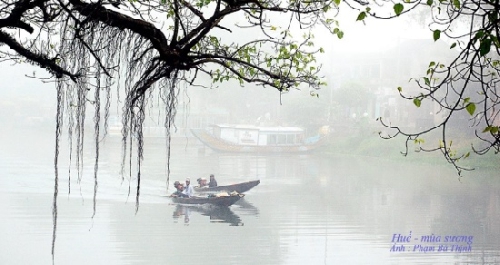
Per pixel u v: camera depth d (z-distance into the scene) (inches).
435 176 1437.0
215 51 272.1
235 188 1124.5
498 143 194.2
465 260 674.2
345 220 887.1
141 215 872.9
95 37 257.8
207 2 269.1
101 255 652.1
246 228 810.8
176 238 737.0
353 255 684.1
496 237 788.0
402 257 684.7
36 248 670.5
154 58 252.1
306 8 247.6
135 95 280.5
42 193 1035.3
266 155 2116.1
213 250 687.1
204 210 935.7
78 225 791.1
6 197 985.5
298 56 285.1
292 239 756.6
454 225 862.5
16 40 242.4
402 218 912.9
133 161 1684.3
